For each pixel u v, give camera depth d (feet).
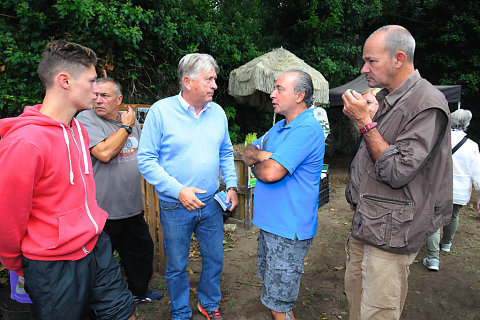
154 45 16.96
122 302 5.48
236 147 16.05
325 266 11.60
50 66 4.58
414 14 39.52
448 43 38.40
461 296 9.70
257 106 23.08
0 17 11.91
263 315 8.64
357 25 32.83
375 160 5.29
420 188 5.17
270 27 31.71
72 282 4.86
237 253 12.39
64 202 4.77
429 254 11.25
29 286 4.71
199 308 8.40
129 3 14.08
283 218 6.32
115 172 7.85
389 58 5.24
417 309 9.04
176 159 7.07
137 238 8.50
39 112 4.55
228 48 21.02
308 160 6.27
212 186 7.52
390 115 5.38
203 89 6.77
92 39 13.29
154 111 6.96
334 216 17.19
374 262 5.54
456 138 11.68
